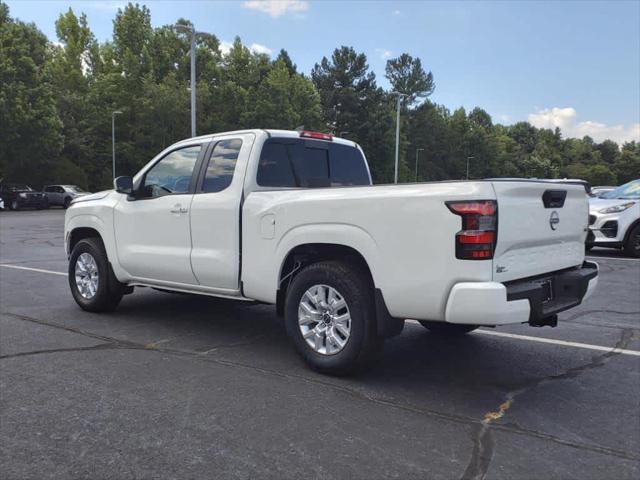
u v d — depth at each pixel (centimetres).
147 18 5688
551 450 331
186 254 548
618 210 1179
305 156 564
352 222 426
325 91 7881
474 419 374
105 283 645
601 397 416
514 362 498
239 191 509
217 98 5478
